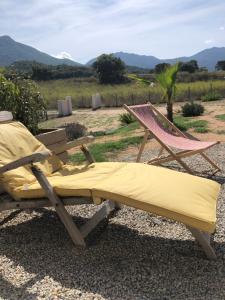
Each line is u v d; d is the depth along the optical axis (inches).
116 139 402.0
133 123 555.8
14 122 183.0
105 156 300.8
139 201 126.0
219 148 305.9
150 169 157.3
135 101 1091.3
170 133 251.3
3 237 154.8
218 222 159.6
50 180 152.8
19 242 149.9
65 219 140.9
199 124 457.1
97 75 2495.1
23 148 170.1
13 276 124.9
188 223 121.2
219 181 217.9
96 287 117.4
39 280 122.0
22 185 151.6
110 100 1124.5
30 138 179.0
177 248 140.4
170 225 159.8
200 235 129.4
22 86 262.4
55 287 117.7
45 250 142.3
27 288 117.7
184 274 123.3
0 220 172.4
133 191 130.6
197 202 130.5
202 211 125.2
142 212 173.5
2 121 177.8
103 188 131.8
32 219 172.4
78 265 130.8
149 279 121.1
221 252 136.0
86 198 137.9
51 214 177.0
